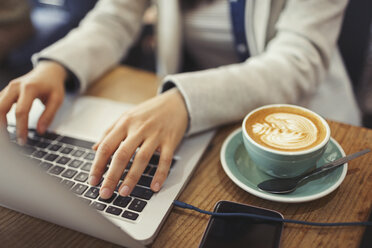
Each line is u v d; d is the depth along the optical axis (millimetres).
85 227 338
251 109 548
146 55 1366
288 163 371
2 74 1577
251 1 729
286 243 343
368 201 384
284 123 420
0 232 367
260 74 570
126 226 361
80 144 490
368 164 432
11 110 554
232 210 371
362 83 1076
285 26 669
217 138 508
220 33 897
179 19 901
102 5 836
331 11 645
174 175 429
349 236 347
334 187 376
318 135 395
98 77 683
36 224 375
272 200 372
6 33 1524
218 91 523
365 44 943
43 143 492
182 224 373
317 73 641
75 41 680
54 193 292
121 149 418
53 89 569
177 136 470
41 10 1793
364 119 1130
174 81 524
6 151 274
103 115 558
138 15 872
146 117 469
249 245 330
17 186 306
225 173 440
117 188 408
